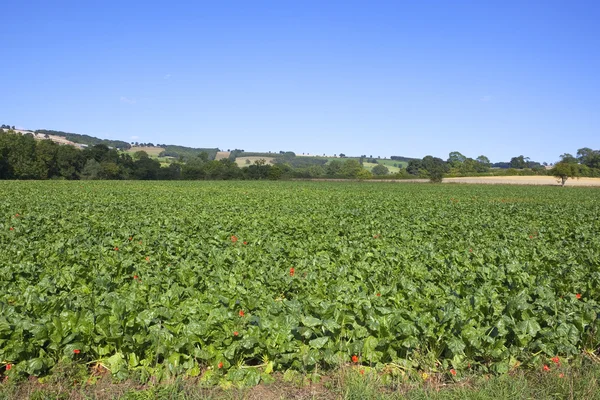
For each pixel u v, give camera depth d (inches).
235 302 337.1
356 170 5167.3
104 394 246.2
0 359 254.5
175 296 342.0
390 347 278.7
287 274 419.5
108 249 529.7
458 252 549.6
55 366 260.8
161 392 239.3
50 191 1750.7
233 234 699.4
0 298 339.6
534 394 252.7
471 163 6156.5
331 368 273.9
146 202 1294.3
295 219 893.8
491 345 285.6
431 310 323.3
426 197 1857.8
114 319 279.9
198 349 268.4
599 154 5703.7
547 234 759.1
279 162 7839.6
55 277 399.2
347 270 439.2
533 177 4722.0
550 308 327.6
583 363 288.8
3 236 614.9
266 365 276.2
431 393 247.0
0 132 3905.0
